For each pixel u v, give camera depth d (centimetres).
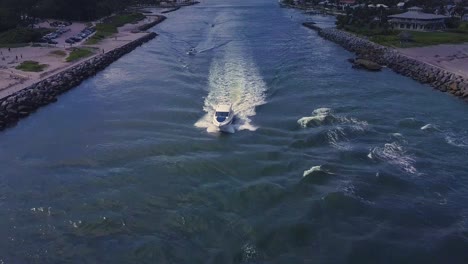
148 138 4872
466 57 8356
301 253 3034
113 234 3269
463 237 3162
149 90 6675
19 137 5134
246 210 3512
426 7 16775
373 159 4247
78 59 8981
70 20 16338
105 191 3838
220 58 8706
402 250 3047
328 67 8081
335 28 13600
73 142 4897
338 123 5106
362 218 3381
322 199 3597
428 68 7450
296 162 4225
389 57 8688
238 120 5272
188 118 5425
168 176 4050
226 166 4200
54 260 3028
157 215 3478
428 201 3594
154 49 10619
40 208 3619
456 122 5178
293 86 6619
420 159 4247
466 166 4119
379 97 6169
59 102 6450
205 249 3092
